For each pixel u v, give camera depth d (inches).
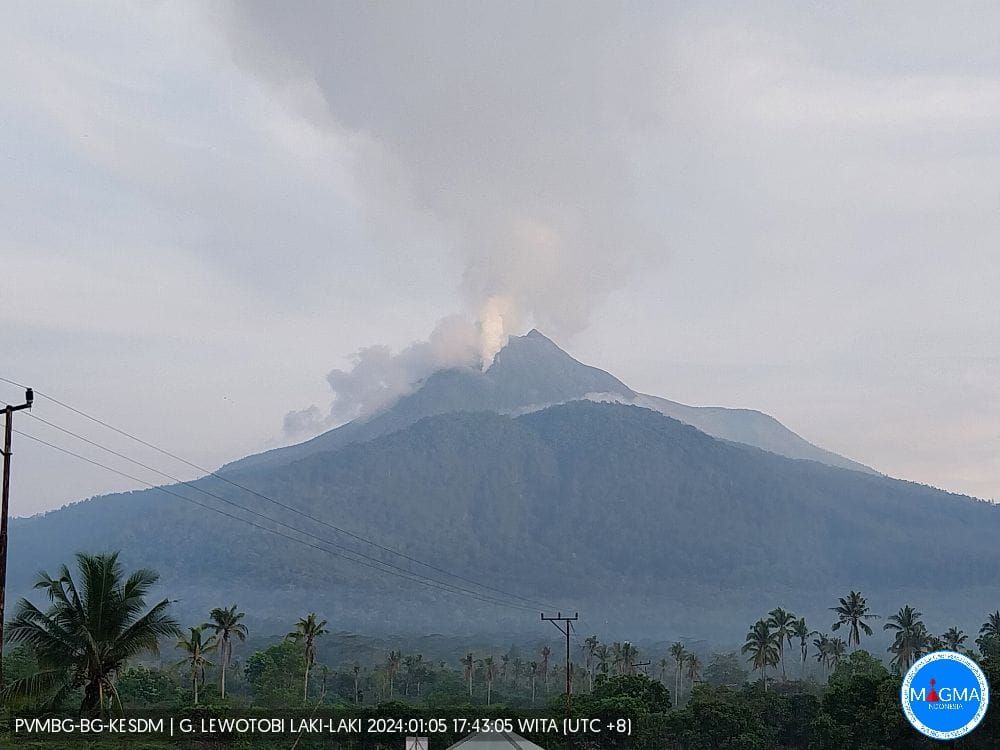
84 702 2409.0
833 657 6919.3
